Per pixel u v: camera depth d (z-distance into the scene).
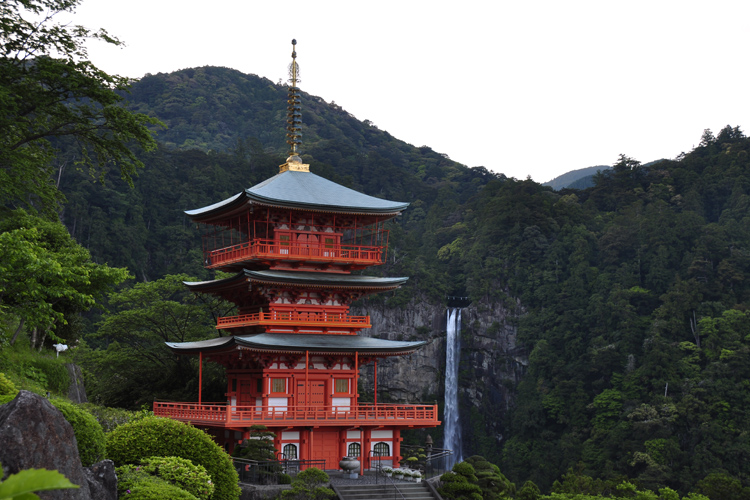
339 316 60.84
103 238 187.62
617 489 79.00
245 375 59.91
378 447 58.69
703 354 171.50
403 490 50.28
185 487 23.66
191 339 88.06
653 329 177.62
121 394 78.00
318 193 61.75
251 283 57.12
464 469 52.22
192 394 74.19
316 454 56.28
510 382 195.62
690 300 183.00
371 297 194.50
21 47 47.00
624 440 151.00
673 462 142.25
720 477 89.88
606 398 165.62
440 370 199.75
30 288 33.28
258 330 60.69
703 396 156.62
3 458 14.63
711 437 145.62
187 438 26.44
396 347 58.69
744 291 190.88
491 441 190.25
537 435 175.25
